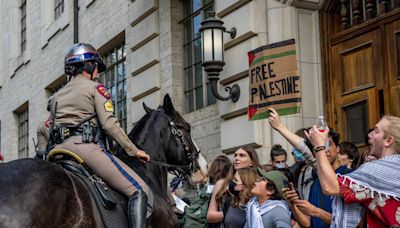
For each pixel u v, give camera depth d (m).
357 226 4.20
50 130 5.08
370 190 4.07
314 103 8.75
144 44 12.45
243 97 9.10
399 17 7.74
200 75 11.12
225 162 7.00
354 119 8.39
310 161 5.04
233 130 9.37
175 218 5.70
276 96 5.96
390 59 7.85
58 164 4.76
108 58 14.77
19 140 21.00
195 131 10.84
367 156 5.52
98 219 4.43
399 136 4.17
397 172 4.06
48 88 18.30
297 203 4.96
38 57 18.95
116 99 14.16
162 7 11.98
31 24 19.83
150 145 5.93
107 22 14.33
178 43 11.70
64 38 16.86
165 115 6.18
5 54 22.17
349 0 8.70
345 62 8.59
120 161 5.06
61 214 4.04
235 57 9.30
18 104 20.55
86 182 4.59
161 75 11.96
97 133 5.02
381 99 7.96
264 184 5.52
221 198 6.49
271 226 5.32
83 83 5.08
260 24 9.00
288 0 8.80
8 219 3.77
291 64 5.91
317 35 8.93
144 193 4.89
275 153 6.73
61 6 17.70
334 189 4.12
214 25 9.15
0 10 23.06
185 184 9.01
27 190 3.92
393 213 4.02
